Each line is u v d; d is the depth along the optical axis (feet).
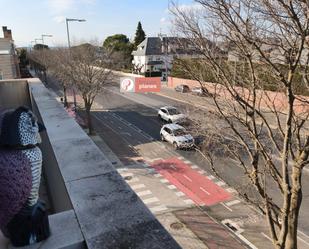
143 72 203.10
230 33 18.92
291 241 21.13
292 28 15.72
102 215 8.39
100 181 10.30
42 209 7.77
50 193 17.12
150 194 51.26
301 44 14.96
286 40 16.84
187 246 38.17
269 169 23.18
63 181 10.49
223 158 54.19
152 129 89.15
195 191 51.57
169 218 44.19
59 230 7.98
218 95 24.71
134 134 84.99
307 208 43.52
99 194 9.45
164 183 54.95
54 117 19.62
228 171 54.90
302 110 23.44
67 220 8.33
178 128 74.69
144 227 7.87
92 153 12.87
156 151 71.00
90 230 7.83
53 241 7.65
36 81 39.34
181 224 42.65
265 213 22.93
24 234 7.53
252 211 44.52
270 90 27.96
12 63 106.73
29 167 7.48
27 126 7.55
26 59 281.13
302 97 20.56
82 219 8.26
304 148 19.42
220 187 52.01
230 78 23.08
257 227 41.14
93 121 100.27
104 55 100.83
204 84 25.08
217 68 21.68
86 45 100.83
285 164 19.39
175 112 93.61
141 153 70.13
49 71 185.57
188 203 48.06
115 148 74.08
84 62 88.99
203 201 48.39
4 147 7.48
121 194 9.45
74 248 7.61
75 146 13.78
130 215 8.36
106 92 123.03
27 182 7.43
